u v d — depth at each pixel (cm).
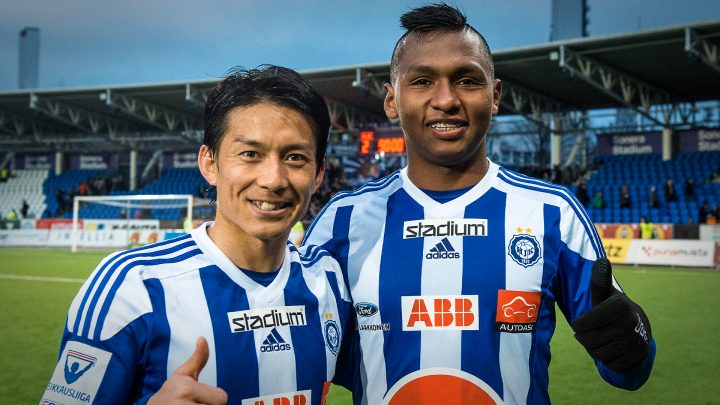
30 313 799
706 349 584
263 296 161
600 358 143
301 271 173
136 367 147
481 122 179
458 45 175
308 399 163
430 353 180
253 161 147
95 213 2869
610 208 2038
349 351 193
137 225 2373
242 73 155
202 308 153
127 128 2848
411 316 183
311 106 151
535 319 181
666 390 448
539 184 194
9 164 3341
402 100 183
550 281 184
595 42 1634
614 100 2142
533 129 2419
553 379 480
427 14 179
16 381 461
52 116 2498
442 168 190
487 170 196
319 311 171
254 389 154
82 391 142
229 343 153
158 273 153
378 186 208
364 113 2434
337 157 2670
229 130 148
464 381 177
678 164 2122
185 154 2988
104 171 3136
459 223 188
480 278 181
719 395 435
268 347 157
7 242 2648
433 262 185
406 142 199
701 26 1504
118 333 144
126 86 2236
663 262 1595
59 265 1583
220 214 162
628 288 1075
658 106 2173
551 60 1762
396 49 189
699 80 1897
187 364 127
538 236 184
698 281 1191
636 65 1780
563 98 2123
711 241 1561
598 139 2316
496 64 1814
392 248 191
